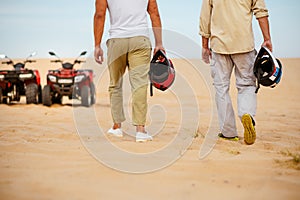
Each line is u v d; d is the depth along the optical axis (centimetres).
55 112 1190
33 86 1499
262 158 547
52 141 658
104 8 684
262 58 692
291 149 636
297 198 393
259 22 689
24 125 878
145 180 438
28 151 574
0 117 1047
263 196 396
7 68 3000
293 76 3123
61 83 1431
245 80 713
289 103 1769
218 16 696
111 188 411
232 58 707
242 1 686
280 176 461
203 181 437
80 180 435
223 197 391
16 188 409
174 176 453
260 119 1142
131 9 668
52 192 398
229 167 494
